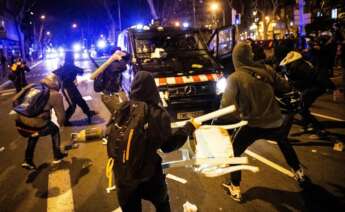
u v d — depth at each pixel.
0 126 8.84
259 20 44.44
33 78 23.27
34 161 5.80
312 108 8.49
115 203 4.12
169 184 4.57
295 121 7.38
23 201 4.30
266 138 3.93
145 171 2.42
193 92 6.40
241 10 41.12
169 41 7.94
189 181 4.65
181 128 2.61
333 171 4.67
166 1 32.22
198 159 2.79
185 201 4.07
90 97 12.95
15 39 49.56
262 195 4.10
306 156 5.27
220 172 2.77
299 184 4.35
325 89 5.88
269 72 3.88
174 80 6.45
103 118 9.00
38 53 66.00
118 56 4.02
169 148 2.55
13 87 19.67
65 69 8.05
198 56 7.55
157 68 6.91
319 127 6.03
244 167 2.77
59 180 4.90
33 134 5.12
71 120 8.91
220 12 41.03
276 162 5.16
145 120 2.43
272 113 3.74
